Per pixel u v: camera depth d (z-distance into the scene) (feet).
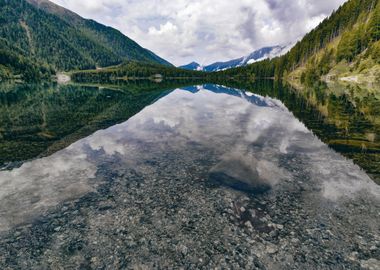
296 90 212.43
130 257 22.12
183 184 36.06
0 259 22.12
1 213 28.84
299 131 66.13
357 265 20.83
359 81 289.53
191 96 172.86
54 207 30.19
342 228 25.55
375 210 28.40
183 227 26.21
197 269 20.76
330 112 93.66
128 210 29.45
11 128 73.87
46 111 106.32
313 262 21.26
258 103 127.54
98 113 99.71
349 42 372.17
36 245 23.80
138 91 226.79
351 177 36.96
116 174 39.91
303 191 33.37
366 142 54.34
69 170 41.63
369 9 450.71
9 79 428.15
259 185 35.40
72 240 24.38
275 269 20.62
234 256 22.13
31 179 38.06
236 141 57.77
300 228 25.76
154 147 54.03
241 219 27.55
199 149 52.11
